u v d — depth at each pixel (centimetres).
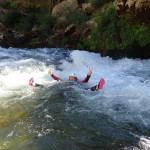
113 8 1088
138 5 969
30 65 987
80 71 950
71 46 1231
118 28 1051
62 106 648
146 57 1022
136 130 542
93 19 1246
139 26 993
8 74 876
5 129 550
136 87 748
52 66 989
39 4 1709
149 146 489
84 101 675
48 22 1386
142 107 634
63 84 788
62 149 481
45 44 1297
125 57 1048
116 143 499
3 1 1739
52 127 554
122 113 609
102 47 1095
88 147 488
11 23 1548
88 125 561
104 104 656
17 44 1318
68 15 1345
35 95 711
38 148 484
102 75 885
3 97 695
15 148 486
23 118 592
